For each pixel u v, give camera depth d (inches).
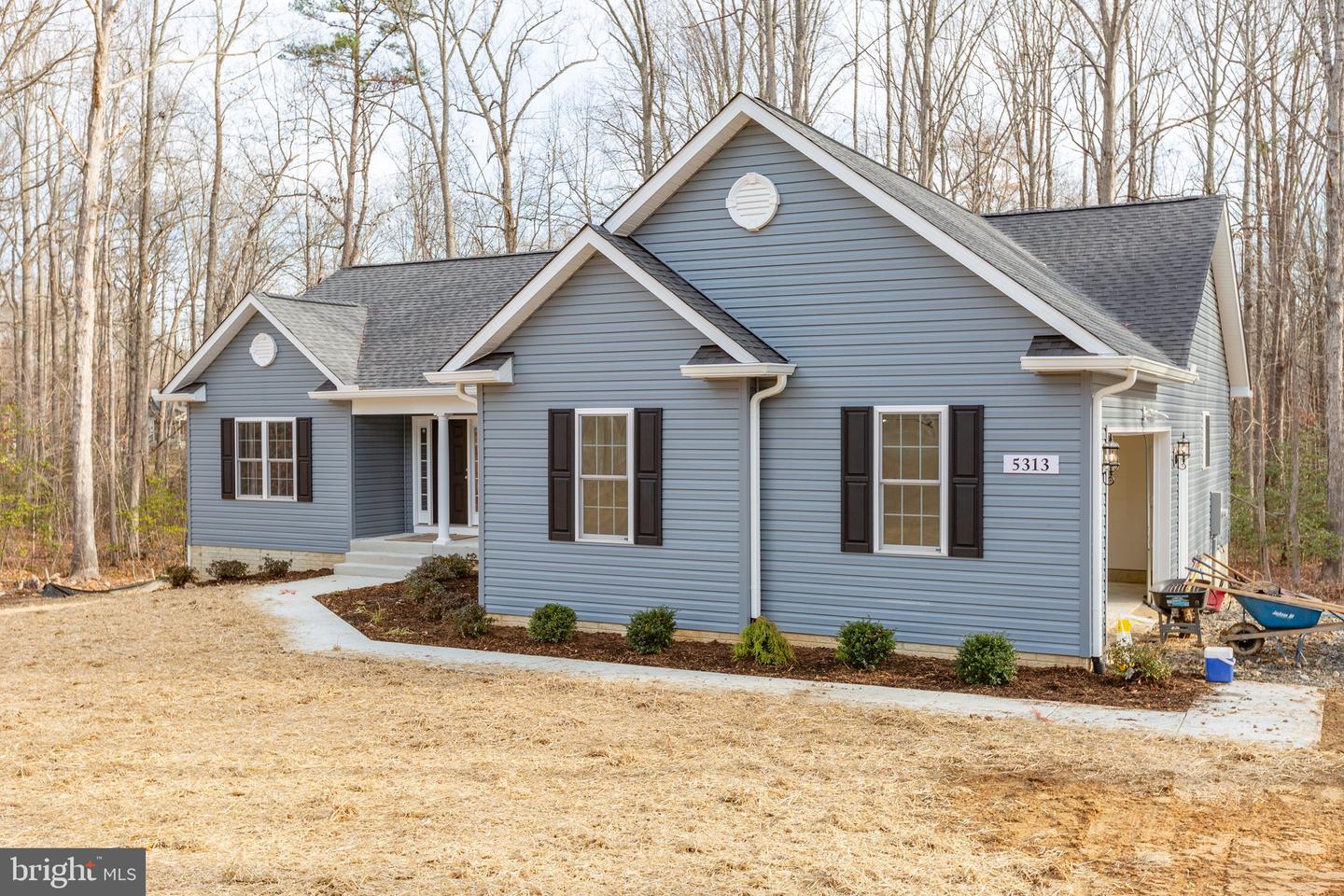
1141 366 450.3
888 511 516.7
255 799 320.5
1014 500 485.7
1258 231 1099.3
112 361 1274.6
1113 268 668.1
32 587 853.2
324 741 386.0
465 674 497.7
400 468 880.9
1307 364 1226.6
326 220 1681.8
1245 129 1149.1
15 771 350.0
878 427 517.7
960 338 496.7
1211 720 403.9
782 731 394.3
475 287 911.0
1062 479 474.6
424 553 788.6
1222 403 844.6
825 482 530.0
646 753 366.6
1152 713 414.0
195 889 252.8
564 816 303.9
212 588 782.5
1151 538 631.2
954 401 497.7
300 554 859.4
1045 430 477.7
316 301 906.1
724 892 249.8
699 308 530.6
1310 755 355.3
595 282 568.4
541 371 586.9
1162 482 626.5
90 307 896.3
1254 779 332.2
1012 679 460.1
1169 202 720.3
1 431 1055.0
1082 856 272.7
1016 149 1407.5
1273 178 1094.4
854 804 312.3
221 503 898.1
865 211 519.2
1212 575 543.2
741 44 1216.2
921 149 1171.3
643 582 563.8
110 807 313.3
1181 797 316.5
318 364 818.2
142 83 1333.7
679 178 565.0
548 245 1657.2
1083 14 1085.8
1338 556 847.7
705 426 543.5
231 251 1615.4
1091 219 732.7
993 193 1460.4
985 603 493.7
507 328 585.9
